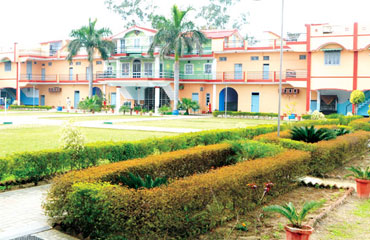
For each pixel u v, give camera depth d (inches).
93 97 1475.1
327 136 441.1
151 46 1310.3
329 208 255.6
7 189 285.9
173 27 1293.1
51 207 209.8
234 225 218.4
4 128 723.4
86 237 195.9
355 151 476.7
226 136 499.8
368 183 291.9
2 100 1930.4
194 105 1376.7
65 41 1827.0
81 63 1727.4
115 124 879.7
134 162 274.4
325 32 1173.1
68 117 1123.3
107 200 180.2
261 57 1369.3
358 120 740.7
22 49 1786.4
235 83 1400.1
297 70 1301.7
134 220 178.2
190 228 197.0
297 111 1299.2
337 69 1171.9
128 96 1551.4
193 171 333.1
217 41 1434.5
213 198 209.3
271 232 211.9
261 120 1162.6
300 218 190.1
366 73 1137.4
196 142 447.8
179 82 1457.9
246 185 239.6
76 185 196.2
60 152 313.7
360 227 225.3
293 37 1302.9
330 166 389.1
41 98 1839.3
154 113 1433.3
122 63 1545.3
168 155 311.7
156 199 182.2
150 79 1393.9
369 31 1114.7
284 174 292.8
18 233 197.3
